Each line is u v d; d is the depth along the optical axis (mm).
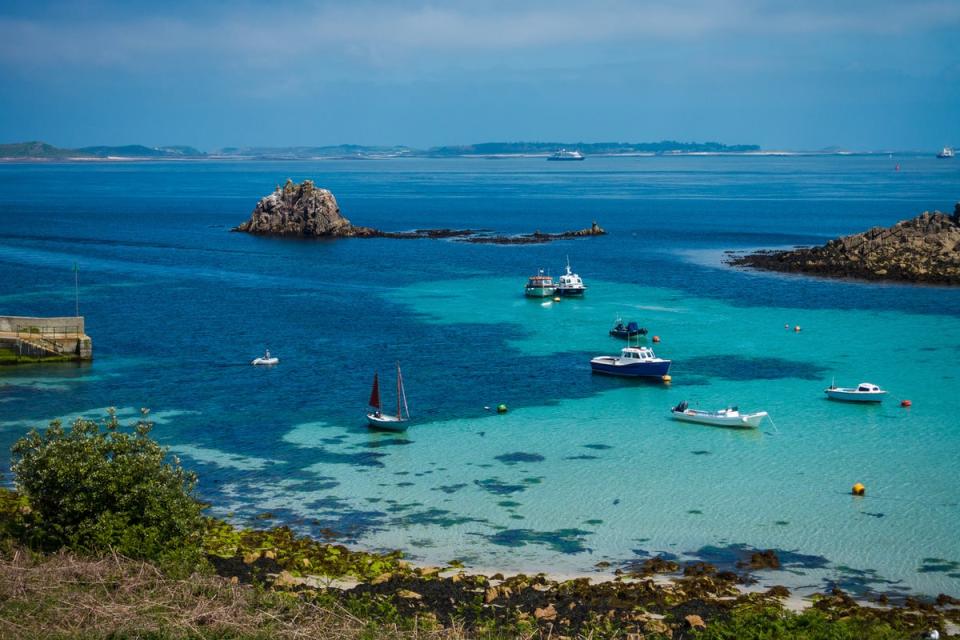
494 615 42688
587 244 195125
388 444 68688
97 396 80875
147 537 46469
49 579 43531
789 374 89062
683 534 53344
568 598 44500
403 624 41312
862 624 41000
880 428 72438
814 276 146500
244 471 63125
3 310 119062
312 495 59062
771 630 39875
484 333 107250
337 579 46750
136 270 158125
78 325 94625
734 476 62250
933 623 42188
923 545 51750
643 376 86625
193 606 42125
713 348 99688
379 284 143500
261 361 91750
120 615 40750
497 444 68812
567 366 92312
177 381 85688
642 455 66500
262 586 44656
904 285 136750
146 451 49906
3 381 85625
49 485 47531
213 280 147375
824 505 57281
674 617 42344
